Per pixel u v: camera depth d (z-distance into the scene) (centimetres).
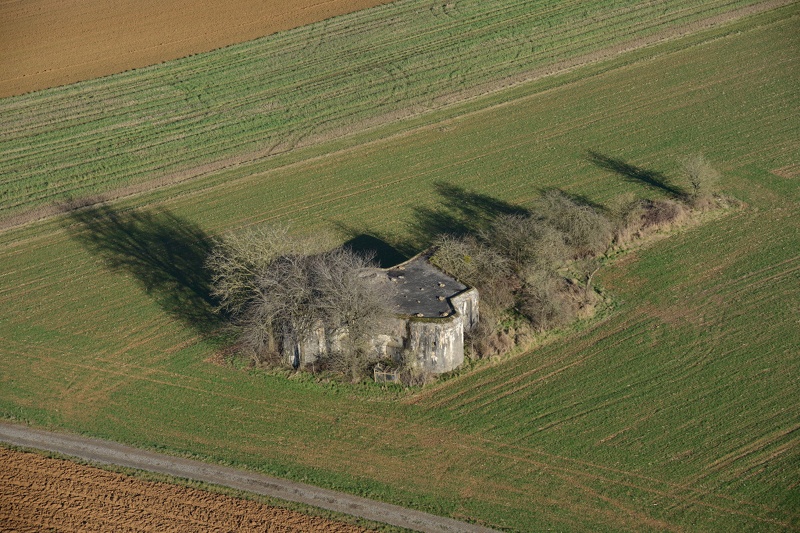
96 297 6003
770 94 7638
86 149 7869
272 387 5047
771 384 4778
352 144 7606
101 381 5209
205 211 6881
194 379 5166
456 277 5322
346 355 4978
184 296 5925
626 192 6550
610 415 4675
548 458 4444
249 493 4322
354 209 6688
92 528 4125
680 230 6131
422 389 4950
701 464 4331
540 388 4897
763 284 5556
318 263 5153
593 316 5406
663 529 4006
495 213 6456
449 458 4488
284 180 7200
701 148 7025
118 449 4672
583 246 5859
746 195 6425
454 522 4106
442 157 7281
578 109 7756
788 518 4009
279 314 5041
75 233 6794
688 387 4816
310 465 4494
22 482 4438
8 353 5525
